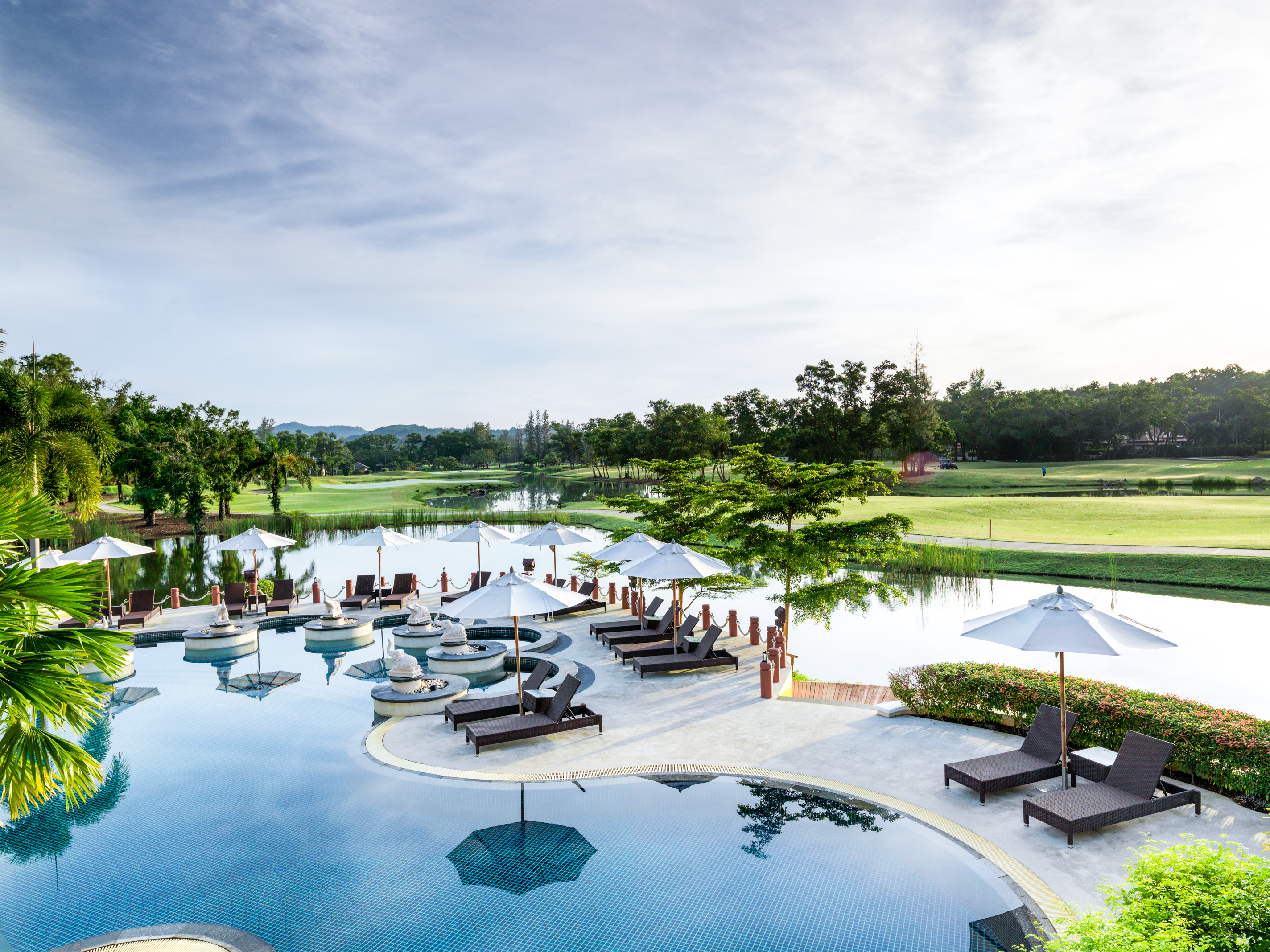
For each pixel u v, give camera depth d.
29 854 8.78
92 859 8.66
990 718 12.46
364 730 13.30
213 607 24.72
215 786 10.76
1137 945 4.64
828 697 15.26
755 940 6.91
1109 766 9.49
